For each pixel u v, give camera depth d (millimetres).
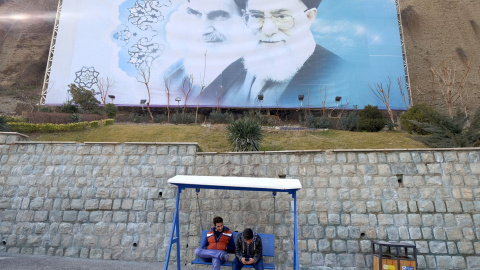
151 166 9531
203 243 6961
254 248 6250
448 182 8539
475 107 35406
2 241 9039
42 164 9742
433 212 8328
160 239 8781
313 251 8336
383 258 7438
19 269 6766
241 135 13109
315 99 30688
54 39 33188
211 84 31469
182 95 31188
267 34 32875
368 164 8938
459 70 40625
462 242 8023
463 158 8695
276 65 31906
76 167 9648
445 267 7875
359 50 31828
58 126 18453
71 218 9125
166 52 32375
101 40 32438
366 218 8453
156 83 31484
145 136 17844
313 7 33406
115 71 31672
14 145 10039
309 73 31516
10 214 9281
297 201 8812
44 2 52188
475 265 7840
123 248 8773
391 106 29938
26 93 38594
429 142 12188
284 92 31078
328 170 9016
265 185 6332
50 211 9234
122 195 9266
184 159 9578
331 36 32438
